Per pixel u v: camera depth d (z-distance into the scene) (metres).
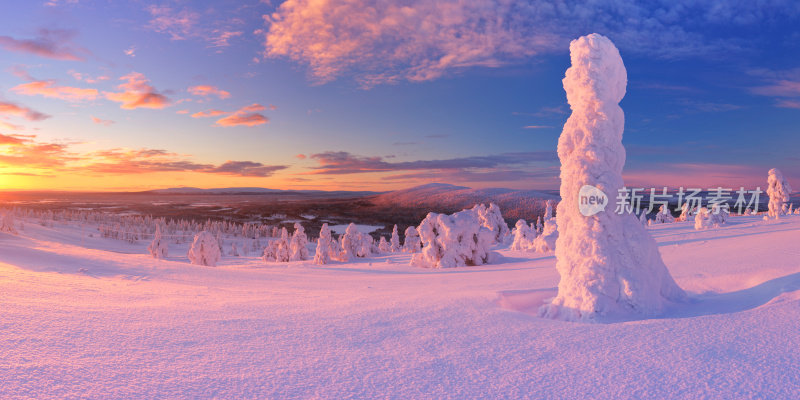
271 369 3.04
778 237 13.67
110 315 4.59
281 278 17.12
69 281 8.97
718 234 21.27
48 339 3.42
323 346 3.72
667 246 18.02
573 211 6.34
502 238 47.94
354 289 10.78
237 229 180.12
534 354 3.42
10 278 7.83
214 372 2.94
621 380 2.77
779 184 33.38
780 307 4.15
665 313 5.68
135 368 2.92
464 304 5.84
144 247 135.62
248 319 4.85
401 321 4.81
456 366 3.16
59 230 137.88
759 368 2.82
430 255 27.75
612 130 6.48
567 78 6.90
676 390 2.58
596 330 4.14
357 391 2.65
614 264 5.82
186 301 6.66
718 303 5.97
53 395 2.37
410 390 2.68
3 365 2.74
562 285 6.18
